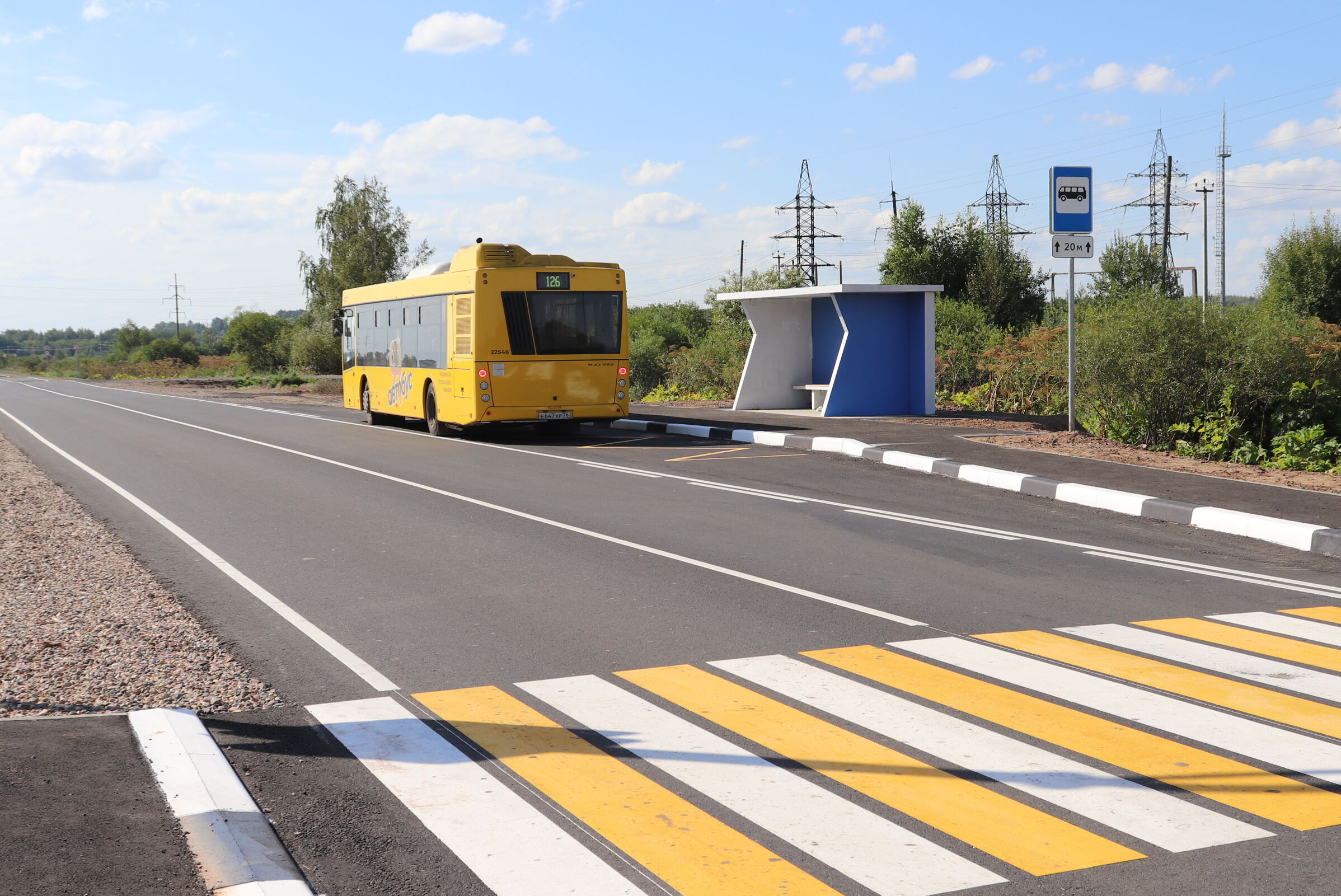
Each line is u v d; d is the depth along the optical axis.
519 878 3.66
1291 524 9.61
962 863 3.72
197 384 65.75
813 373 25.50
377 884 3.62
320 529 10.86
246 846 3.82
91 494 13.75
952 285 44.59
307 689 5.74
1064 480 12.60
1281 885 3.53
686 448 18.48
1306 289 44.19
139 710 5.16
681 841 3.92
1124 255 43.97
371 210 77.06
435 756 4.79
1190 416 16.75
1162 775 4.49
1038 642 6.54
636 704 5.46
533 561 9.12
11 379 83.31
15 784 4.27
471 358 20.03
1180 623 6.98
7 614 7.23
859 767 4.61
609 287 20.56
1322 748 4.78
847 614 7.25
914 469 14.91
